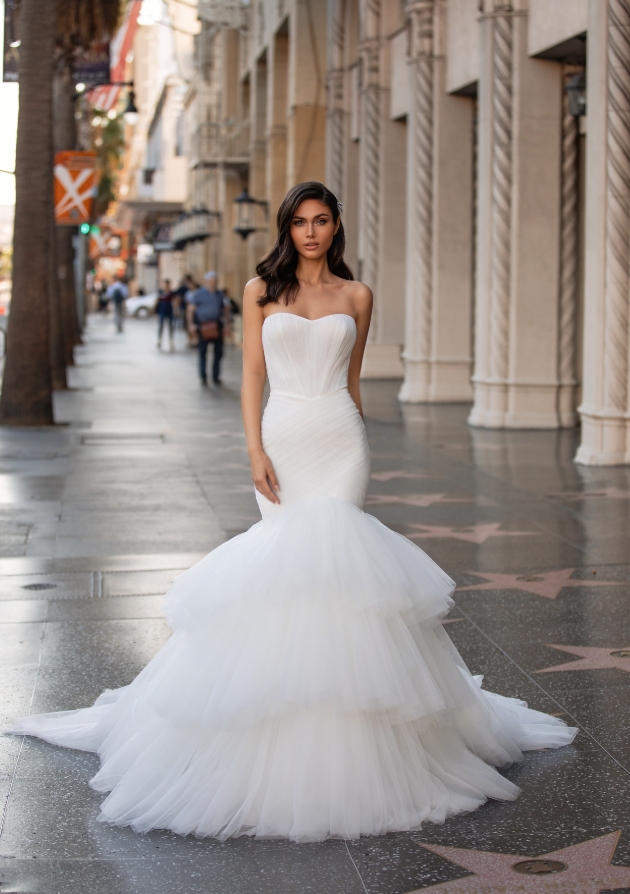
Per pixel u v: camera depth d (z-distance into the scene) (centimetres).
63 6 2136
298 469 369
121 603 593
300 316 377
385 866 308
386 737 341
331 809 326
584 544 742
